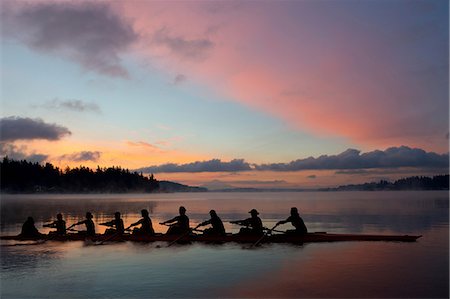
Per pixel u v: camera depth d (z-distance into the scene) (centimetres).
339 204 6700
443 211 4312
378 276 1112
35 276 1166
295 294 955
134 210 5644
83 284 1067
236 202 8938
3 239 1998
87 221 2036
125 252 1585
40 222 3431
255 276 1135
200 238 1880
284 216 4066
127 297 955
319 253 1494
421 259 1355
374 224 2834
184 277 1137
